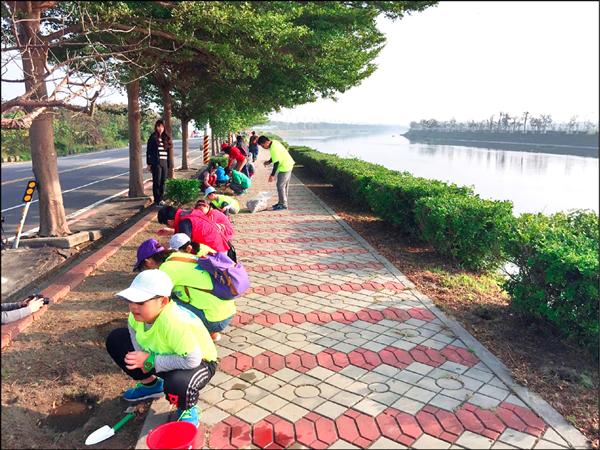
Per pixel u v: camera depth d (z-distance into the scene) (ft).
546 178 74.38
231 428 10.67
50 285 19.39
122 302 18.20
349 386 12.44
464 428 10.67
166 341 10.12
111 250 24.86
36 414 11.38
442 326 16.30
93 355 14.12
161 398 11.94
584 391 12.30
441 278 21.71
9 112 13.43
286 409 11.41
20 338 15.08
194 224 15.94
